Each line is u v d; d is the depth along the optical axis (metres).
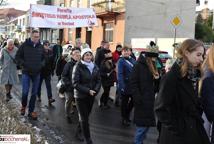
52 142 8.09
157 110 4.46
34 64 10.08
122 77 10.02
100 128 9.77
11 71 12.92
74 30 44.25
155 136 9.20
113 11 35.12
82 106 7.69
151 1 35.38
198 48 4.37
